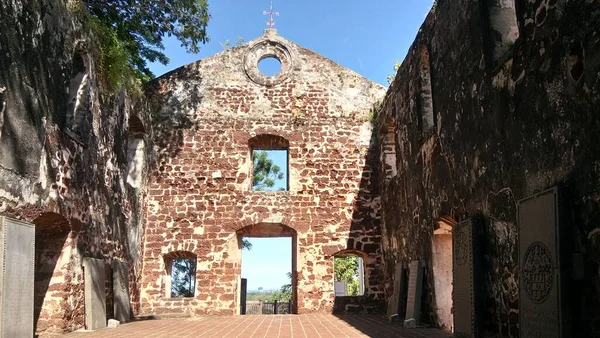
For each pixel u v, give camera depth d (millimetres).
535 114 5594
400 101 12039
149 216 13805
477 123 7297
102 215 10094
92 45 9523
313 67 14922
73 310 8781
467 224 7309
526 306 5523
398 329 9250
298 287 13656
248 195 14023
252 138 14398
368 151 14523
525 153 5828
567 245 4824
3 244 6395
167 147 14188
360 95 14875
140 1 11680
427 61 10305
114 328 9609
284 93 14688
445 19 8711
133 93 12172
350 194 14234
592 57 4543
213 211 13891
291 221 13953
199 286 13453
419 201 10414
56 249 8625
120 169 11273
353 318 11875
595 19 4512
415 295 9875
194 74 14648
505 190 6383
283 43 14969
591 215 4594
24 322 6859
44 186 7691
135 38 12891
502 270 6520
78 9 8938
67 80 8508
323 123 14578
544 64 5398
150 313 13172
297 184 14180
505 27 6969
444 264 9492
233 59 14820
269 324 10453
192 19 12195
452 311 8430
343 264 24453
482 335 6934
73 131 9086
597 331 4508
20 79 7043
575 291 4773
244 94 14609
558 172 5129
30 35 7316
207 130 14328
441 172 8977
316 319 11617
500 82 6488
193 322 11117
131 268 12250
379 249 13969
